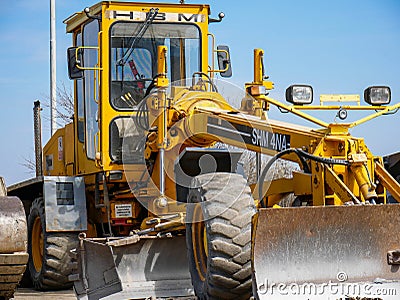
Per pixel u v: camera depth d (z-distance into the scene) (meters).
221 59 10.76
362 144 7.97
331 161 7.80
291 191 8.53
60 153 12.34
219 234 7.91
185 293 9.12
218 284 7.96
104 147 10.27
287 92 8.27
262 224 7.41
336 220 7.61
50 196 10.88
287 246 7.51
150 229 9.17
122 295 8.76
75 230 10.87
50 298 10.56
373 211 7.65
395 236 7.75
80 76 10.23
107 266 8.81
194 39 10.66
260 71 9.24
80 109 11.38
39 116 12.08
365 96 8.30
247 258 7.90
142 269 9.11
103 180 10.40
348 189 7.69
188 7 10.63
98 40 10.38
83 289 9.05
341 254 7.64
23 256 8.03
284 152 8.11
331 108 8.26
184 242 9.26
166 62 9.88
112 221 10.43
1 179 8.88
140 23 10.45
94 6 10.62
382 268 7.71
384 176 7.96
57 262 10.95
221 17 10.79
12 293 8.35
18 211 8.14
